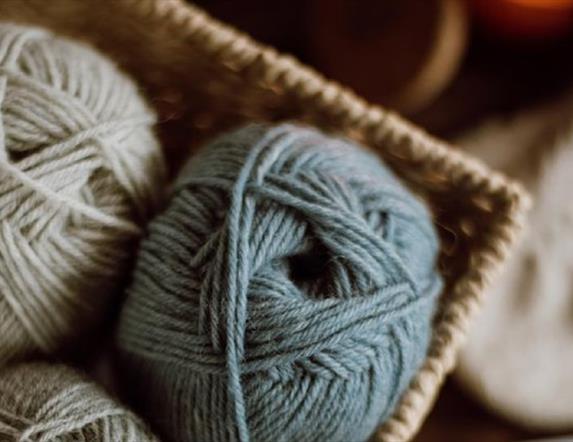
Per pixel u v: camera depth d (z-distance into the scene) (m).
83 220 0.28
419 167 0.31
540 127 0.44
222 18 0.46
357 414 0.27
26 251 0.28
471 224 0.31
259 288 0.27
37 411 0.27
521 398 0.39
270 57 0.31
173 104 0.34
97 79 0.29
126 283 0.30
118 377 0.31
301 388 0.26
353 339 0.26
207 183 0.28
